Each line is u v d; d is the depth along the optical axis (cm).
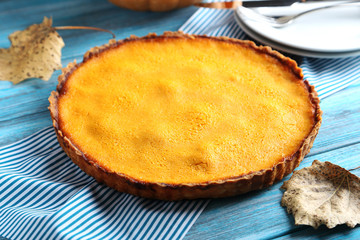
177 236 53
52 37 70
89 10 80
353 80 66
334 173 55
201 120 58
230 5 74
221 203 55
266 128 57
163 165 55
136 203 55
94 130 58
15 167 60
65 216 54
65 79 62
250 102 59
